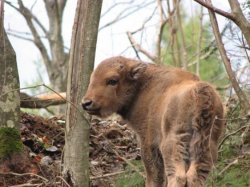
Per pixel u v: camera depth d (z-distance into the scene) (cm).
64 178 1225
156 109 1184
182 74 1197
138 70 1222
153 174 1200
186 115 1090
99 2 1213
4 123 1304
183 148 1091
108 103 1223
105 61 1241
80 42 1215
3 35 1288
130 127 1243
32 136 1436
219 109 1098
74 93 1216
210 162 1085
